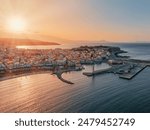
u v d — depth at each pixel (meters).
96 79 179.62
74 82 167.00
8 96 126.19
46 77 188.50
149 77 187.00
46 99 119.19
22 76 189.88
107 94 127.50
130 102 110.69
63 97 122.25
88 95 125.62
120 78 182.88
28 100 117.88
